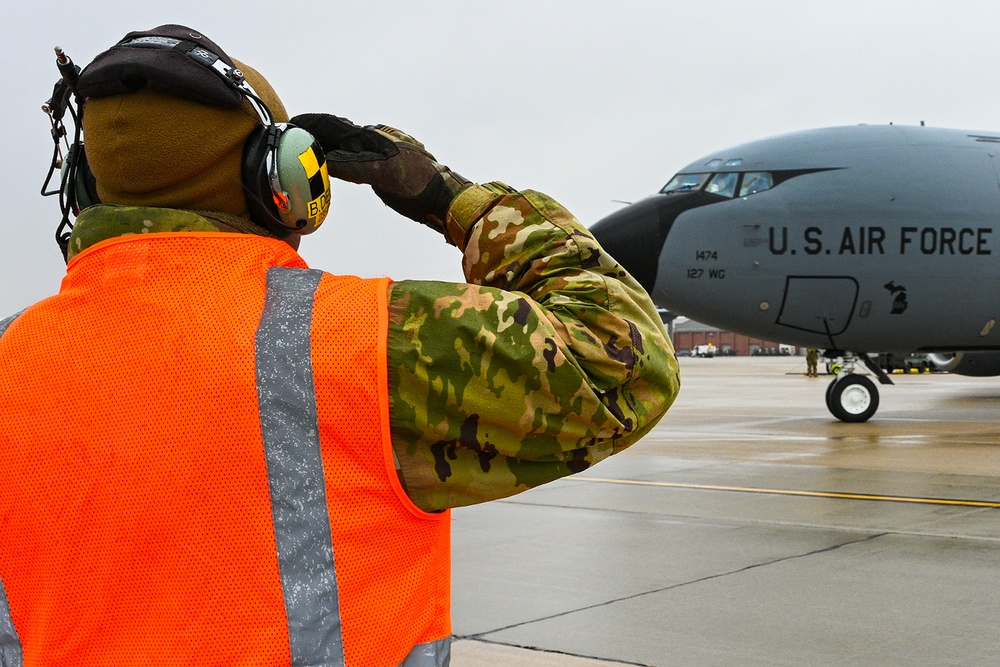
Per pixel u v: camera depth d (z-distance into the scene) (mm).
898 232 12992
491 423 1210
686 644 4078
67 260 1433
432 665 1248
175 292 1216
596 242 1379
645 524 6809
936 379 35875
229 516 1155
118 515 1170
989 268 13188
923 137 13531
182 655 1164
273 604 1153
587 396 1230
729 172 13227
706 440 12562
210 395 1165
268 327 1191
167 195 1264
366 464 1182
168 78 1176
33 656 1217
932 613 4504
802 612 4539
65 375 1210
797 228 12945
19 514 1204
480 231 1393
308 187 1304
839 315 13234
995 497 7758
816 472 9344
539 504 7734
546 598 4871
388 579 1208
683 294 13102
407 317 1209
